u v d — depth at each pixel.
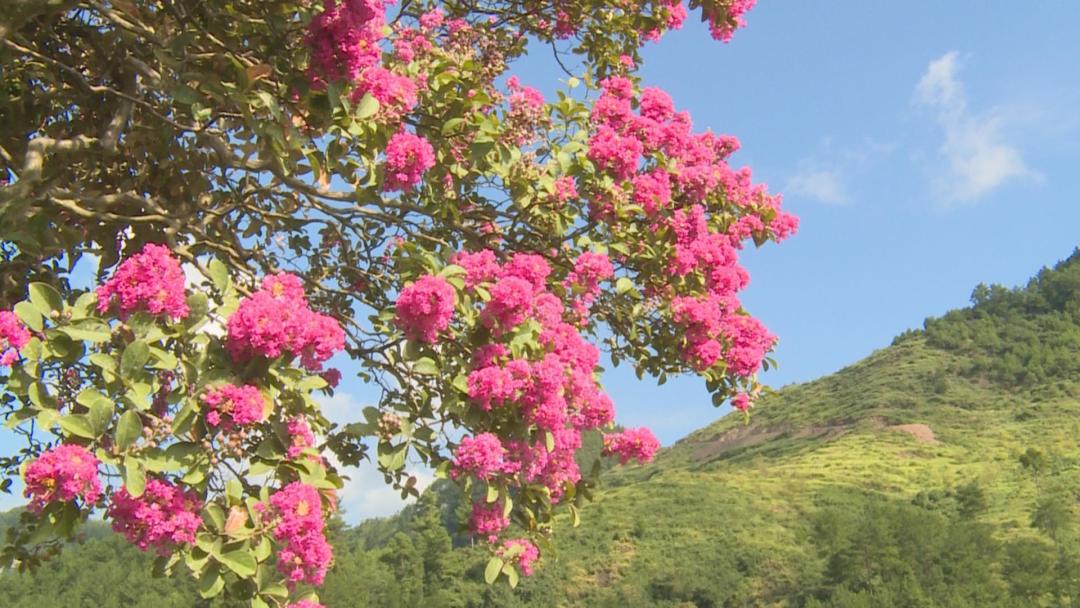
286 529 5.17
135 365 4.95
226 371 5.19
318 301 8.43
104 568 74.12
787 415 181.12
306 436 5.59
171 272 5.13
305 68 5.94
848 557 92.62
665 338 8.72
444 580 94.75
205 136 6.83
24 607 71.00
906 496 121.06
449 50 8.17
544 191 7.86
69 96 7.58
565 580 98.25
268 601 5.34
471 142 7.33
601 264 7.66
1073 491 110.38
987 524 102.25
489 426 6.42
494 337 6.41
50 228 6.46
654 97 8.80
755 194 9.13
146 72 6.80
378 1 5.74
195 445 5.08
